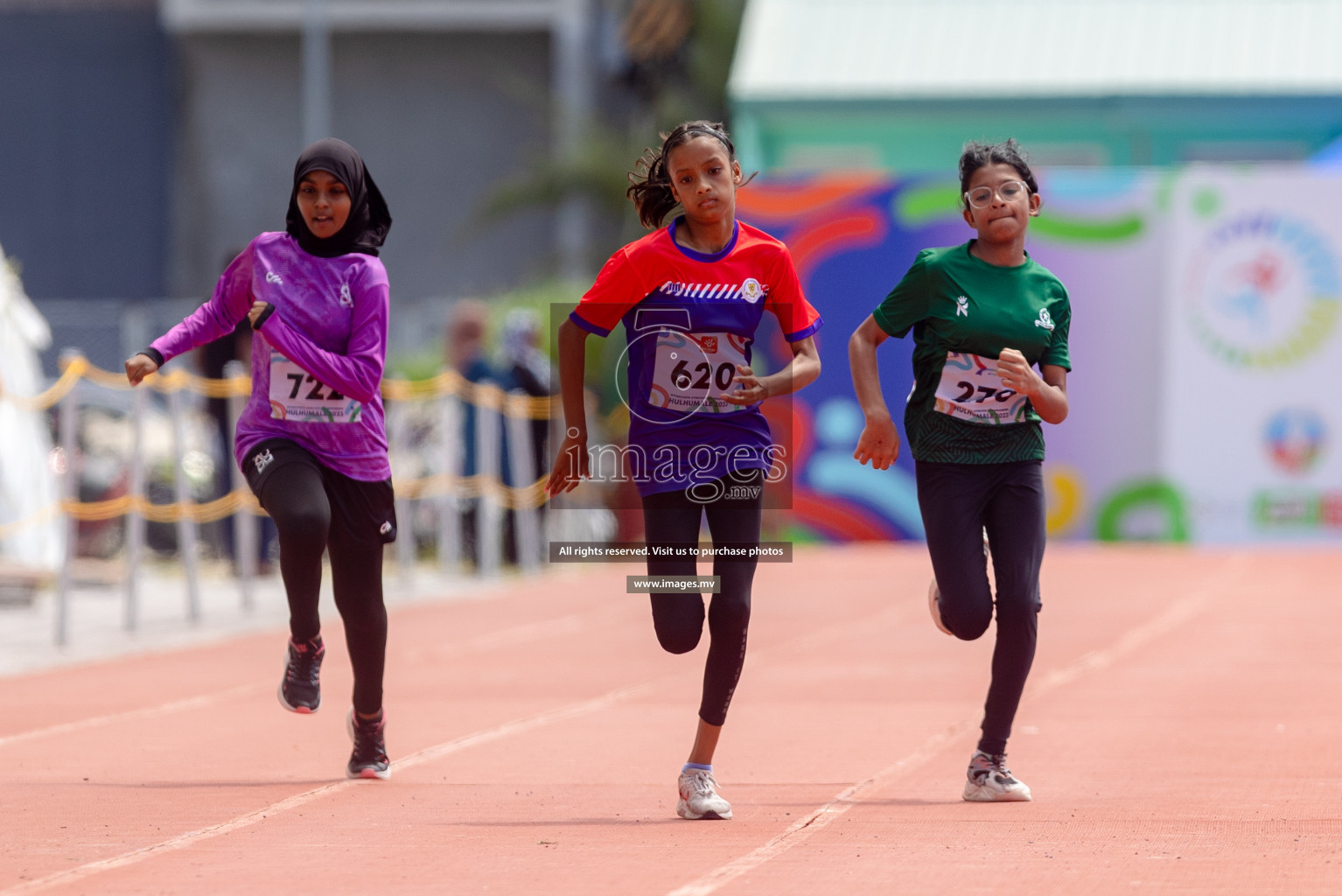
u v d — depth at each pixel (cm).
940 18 6075
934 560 1634
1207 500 4903
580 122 8738
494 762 1867
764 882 1262
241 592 3862
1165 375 4897
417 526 5044
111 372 8419
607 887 1246
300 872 1302
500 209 8738
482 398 4462
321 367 1652
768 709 2269
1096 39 5956
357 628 1736
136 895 1227
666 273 1509
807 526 4944
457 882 1266
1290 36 5925
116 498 4503
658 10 9231
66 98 10594
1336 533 4869
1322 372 4862
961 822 1502
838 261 4894
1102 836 1429
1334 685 2417
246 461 1692
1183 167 5906
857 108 5822
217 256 10575
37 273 10550
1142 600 3597
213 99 10569
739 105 5859
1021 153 1648
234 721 2175
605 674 2648
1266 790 1647
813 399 4925
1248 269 4872
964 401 1623
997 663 1622
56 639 2973
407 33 10531
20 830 1475
